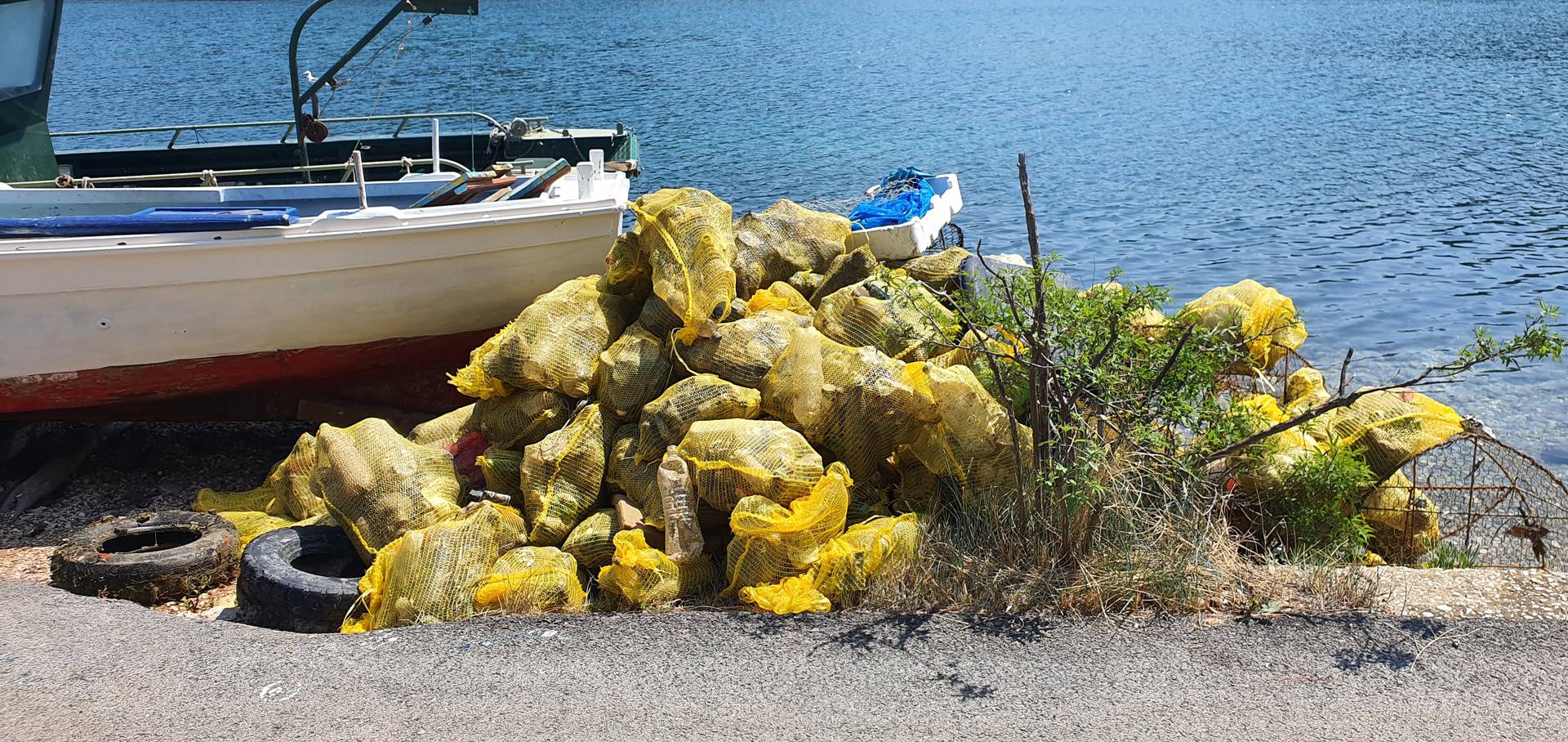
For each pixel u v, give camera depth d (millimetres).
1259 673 4691
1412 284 15164
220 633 5184
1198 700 4516
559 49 53219
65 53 49219
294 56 10164
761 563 5410
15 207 8250
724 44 58062
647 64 47031
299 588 5613
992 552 5512
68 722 4480
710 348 6457
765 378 6305
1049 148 27156
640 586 5500
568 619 5215
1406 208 19953
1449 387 10641
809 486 5617
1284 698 4520
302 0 88250
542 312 6832
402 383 8727
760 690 4629
